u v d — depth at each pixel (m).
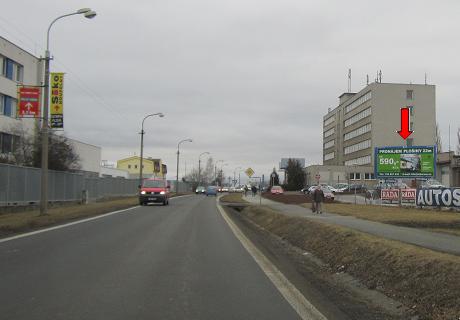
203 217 27.09
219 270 10.48
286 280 9.56
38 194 31.91
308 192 73.56
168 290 8.38
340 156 131.38
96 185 47.31
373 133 104.06
